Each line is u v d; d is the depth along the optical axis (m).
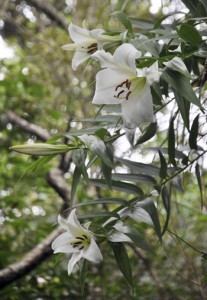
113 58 1.69
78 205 1.82
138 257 3.65
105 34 1.95
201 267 2.93
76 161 1.82
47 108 4.31
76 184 1.83
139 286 3.63
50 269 3.56
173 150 1.86
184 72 1.62
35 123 4.31
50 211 4.18
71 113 3.88
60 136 1.87
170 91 1.98
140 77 1.70
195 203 3.57
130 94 1.71
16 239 3.80
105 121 1.96
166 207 1.90
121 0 4.08
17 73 4.50
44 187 4.07
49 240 3.15
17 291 3.51
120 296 3.62
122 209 1.84
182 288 3.24
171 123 1.86
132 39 1.84
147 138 1.88
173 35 1.81
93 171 2.74
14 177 4.00
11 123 4.17
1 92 4.26
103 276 3.55
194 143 1.97
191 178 3.00
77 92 3.94
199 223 3.30
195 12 1.89
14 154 4.14
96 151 1.78
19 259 3.44
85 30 1.94
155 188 1.92
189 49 1.82
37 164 1.95
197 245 3.38
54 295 3.57
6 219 3.69
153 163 2.27
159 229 1.79
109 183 1.78
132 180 1.93
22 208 3.97
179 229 3.38
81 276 1.78
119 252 1.75
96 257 1.71
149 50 1.78
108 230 1.76
